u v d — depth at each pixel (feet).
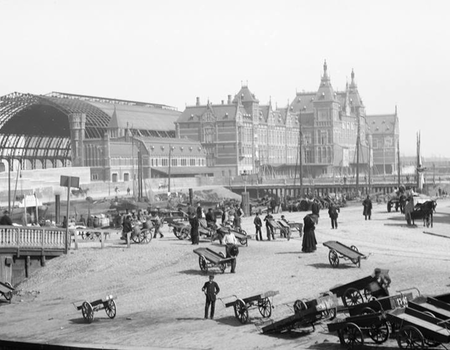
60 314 149.07
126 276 183.52
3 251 188.75
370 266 170.30
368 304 104.83
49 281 188.24
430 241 222.89
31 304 165.89
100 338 122.62
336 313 114.01
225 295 149.89
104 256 201.77
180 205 447.83
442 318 98.63
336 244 172.65
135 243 223.10
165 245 214.69
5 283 172.04
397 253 194.90
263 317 124.98
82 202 517.55
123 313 143.84
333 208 257.96
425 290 139.95
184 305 145.38
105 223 329.31
